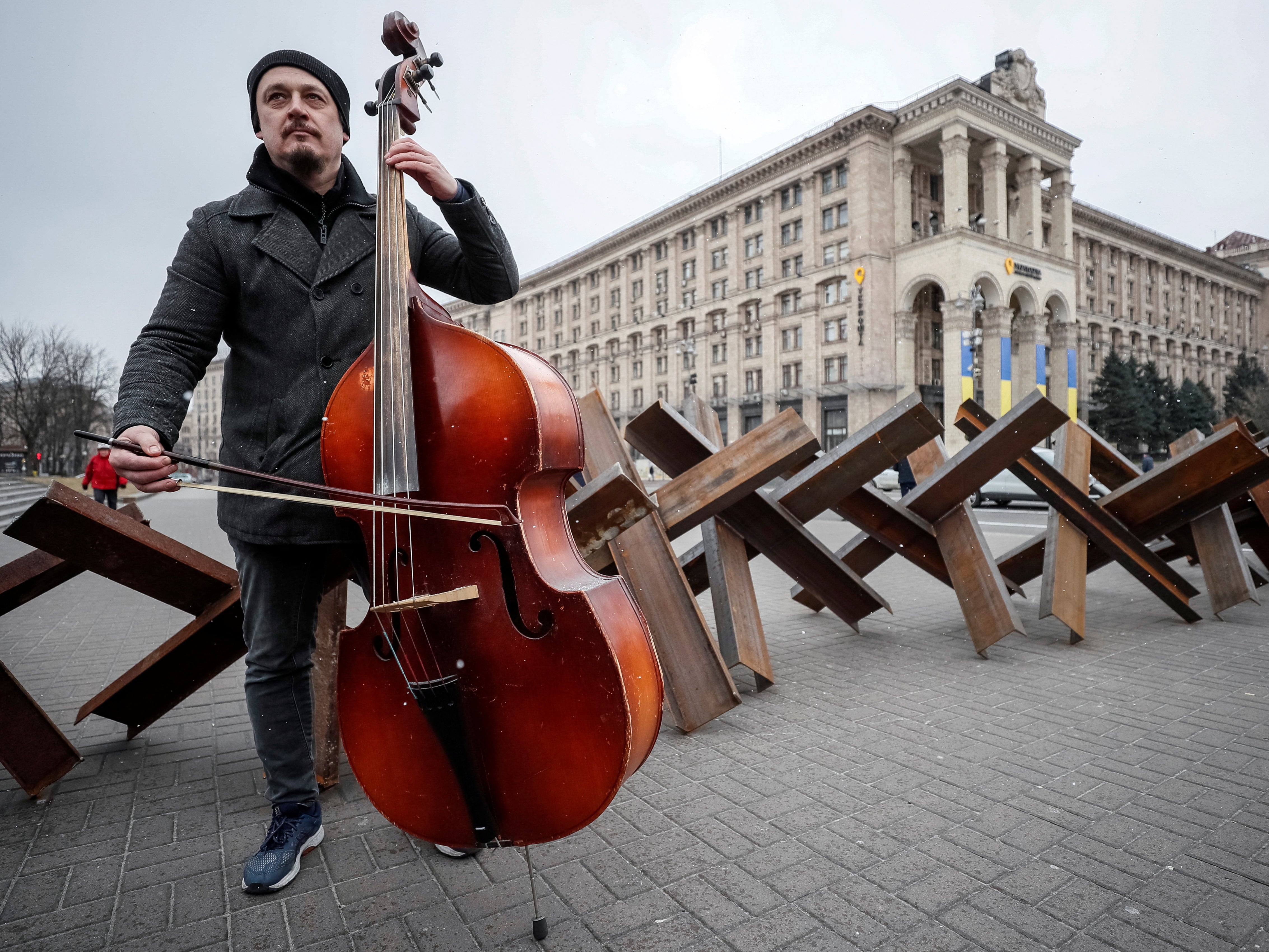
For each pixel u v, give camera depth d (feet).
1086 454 19.24
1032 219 160.56
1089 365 203.21
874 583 26.86
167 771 10.22
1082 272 203.41
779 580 27.96
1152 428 171.53
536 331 243.19
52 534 8.55
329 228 7.59
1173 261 232.94
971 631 15.97
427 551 5.94
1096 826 8.34
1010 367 151.33
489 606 5.69
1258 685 13.73
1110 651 16.31
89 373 172.45
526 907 6.82
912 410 13.91
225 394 7.61
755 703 13.02
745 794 9.29
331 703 9.75
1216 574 19.56
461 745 5.46
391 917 6.69
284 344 7.29
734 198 176.04
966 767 10.06
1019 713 12.29
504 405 5.86
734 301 177.78
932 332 164.04
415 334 6.29
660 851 7.86
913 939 6.31
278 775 7.57
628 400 207.82
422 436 6.11
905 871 7.41
